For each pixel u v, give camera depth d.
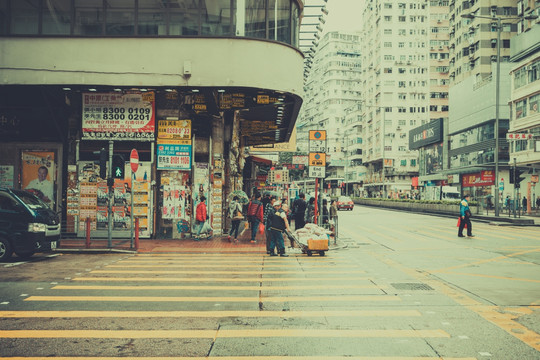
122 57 14.62
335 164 104.62
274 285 8.22
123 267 10.41
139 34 14.73
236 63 14.62
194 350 4.70
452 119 61.78
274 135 26.36
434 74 85.88
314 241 12.73
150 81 14.61
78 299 7.03
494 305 6.72
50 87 15.01
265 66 14.89
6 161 16.48
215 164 17.83
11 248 11.20
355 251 14.02
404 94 85.75
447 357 4.51
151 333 5.29
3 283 8.36
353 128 104.12
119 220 16.34
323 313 6.21
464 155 56.88
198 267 10.45
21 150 16.48
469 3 66.81
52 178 16.47
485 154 50.97
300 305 6.67
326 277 9.12
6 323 5.70
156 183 16.47
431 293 7.56
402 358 4.48
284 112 19.55
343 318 5.96
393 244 16.03
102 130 16.03
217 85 14.55
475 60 63.72
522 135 25.44
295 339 5.07
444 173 56.53
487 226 24.48
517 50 40.59
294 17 16.34
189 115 16.50
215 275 9.32
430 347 4.81
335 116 117.50
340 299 7.07
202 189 17.12
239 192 16.73
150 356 4.52
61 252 13.07
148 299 7.05
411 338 5.12
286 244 16.05
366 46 96.81
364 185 95.94
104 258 12.05
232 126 19.06
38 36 14.60
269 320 5.86
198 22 14.81
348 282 8.56
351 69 118.81
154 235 16.39
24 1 14.79
